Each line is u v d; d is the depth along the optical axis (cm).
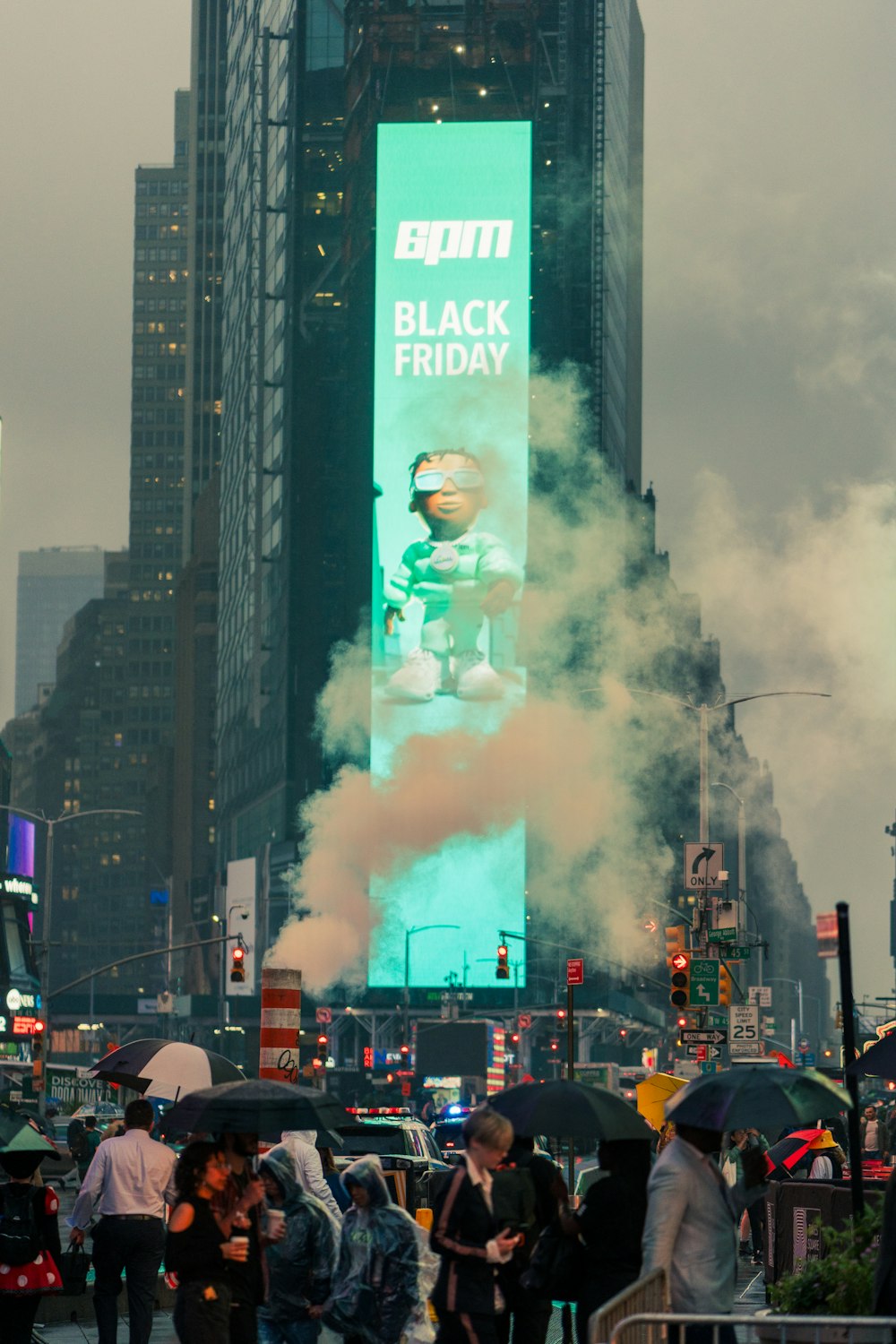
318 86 19375
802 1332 1264
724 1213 1264
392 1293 1608
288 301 19262
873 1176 2895
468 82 18650
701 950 5197
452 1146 4516
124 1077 2030
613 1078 10888
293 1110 1404
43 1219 1755
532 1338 1473
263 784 19538
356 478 18338
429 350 17925
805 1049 13212
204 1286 1341
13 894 17200
